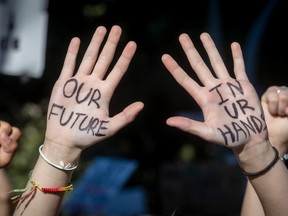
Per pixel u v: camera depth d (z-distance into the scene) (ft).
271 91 8.04
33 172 6.95
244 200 7.96
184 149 21.66
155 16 19.75
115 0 19.65
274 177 6.89
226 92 6.97
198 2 19.47
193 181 15.05
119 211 15.55
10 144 7.55
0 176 7.72
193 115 18.39
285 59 18.48
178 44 19.86
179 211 15.05
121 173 14.98
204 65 7.09
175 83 20.47
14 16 11.98
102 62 7.09
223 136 6.81
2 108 21.21
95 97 6.98
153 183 20.04
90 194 14.92
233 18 18.61
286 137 7.93
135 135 21.44
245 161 6.91
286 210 6.90
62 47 19.58
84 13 19.71
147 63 20.31
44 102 21.21
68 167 6.90
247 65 16.15
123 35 19.66
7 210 7.68
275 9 17.57
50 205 6.88
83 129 6.88
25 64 12.03
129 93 20.48
